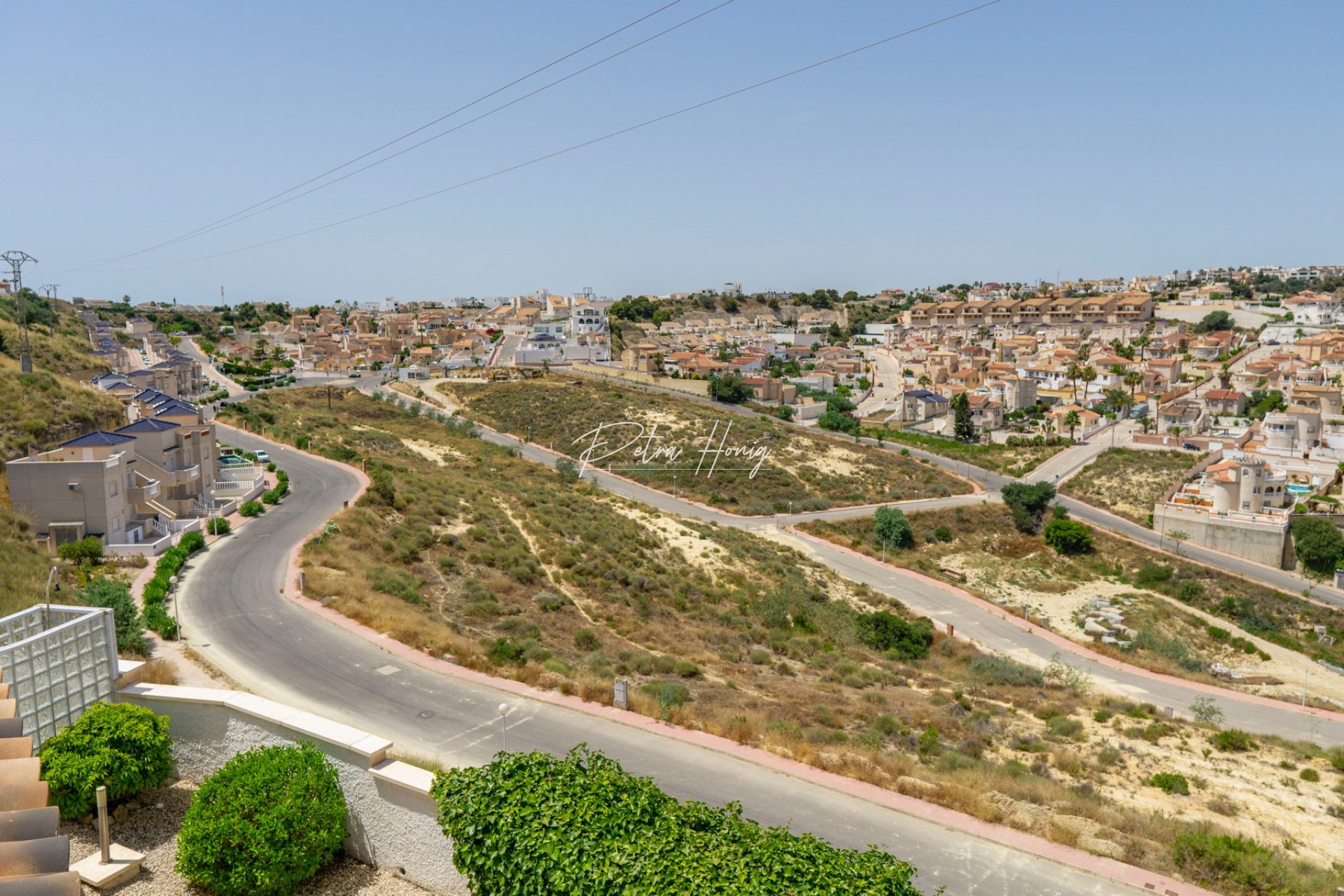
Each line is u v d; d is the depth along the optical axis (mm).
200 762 15797
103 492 40500
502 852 11086
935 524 79750
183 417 53500
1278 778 27469
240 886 12023
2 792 11922
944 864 15547
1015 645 50156
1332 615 65000
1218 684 45625
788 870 10133
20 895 10164
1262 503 82500
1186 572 70938
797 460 97875
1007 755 26219
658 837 10883
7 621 15555
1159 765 27312
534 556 48094
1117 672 46156
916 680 38438
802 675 36188
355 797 13852
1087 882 15195
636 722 21453
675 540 59125
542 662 27906
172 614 29922
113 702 15945
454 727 20609
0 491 41312
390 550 43469
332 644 26641
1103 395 145750
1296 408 106125
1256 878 15312
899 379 174125
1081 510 88750
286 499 54219
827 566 62625
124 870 12562
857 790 18328
